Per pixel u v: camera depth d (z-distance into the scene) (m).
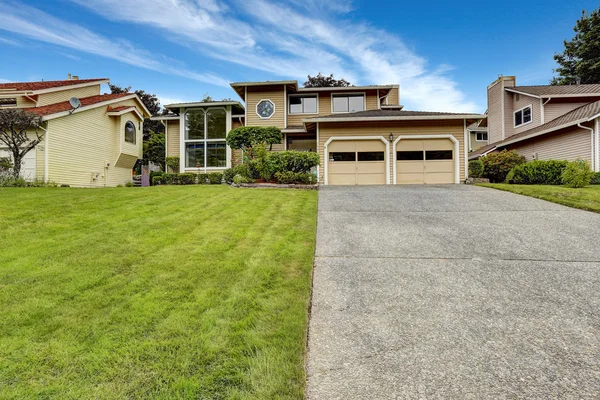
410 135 13.84
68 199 7.12
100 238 4.52
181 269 3.53
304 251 4.27
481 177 15.20
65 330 2.33
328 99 18.52
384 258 4.14
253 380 1.89
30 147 11.24
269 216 6.23
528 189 9.30
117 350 2.11
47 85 15.26
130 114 17.48
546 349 2.24
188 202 7.41
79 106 13.69
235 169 12.91
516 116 19.30
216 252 4.11
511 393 1.83
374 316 2.71
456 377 1.97
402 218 6.35
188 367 1.98
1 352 2.07
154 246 4.27
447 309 2.82
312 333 2.46
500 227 5.55
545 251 4.30
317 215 6.61
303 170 12.18
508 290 3.18
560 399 1.79
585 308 2.80
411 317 2.69
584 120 12.30
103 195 7.90
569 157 13.80
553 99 16.94
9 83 16.30
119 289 3.01
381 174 13.90
